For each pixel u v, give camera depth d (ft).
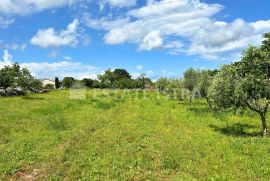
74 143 78.13
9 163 62.13
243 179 53.67
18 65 267.80
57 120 113.19
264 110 90.48
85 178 53.06
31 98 233.96
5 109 148.56
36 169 60.23
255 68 89.04
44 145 76.95
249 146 75.51
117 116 130.31
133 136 86.58
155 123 112.37
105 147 73.61
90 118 122.21
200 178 53.72
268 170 57.26
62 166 59.16
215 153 69.67
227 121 119.55
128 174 54.95
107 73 476.54
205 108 161.27
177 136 88.28
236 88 88.99
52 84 579.48
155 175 55.31
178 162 61.72
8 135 88.89
